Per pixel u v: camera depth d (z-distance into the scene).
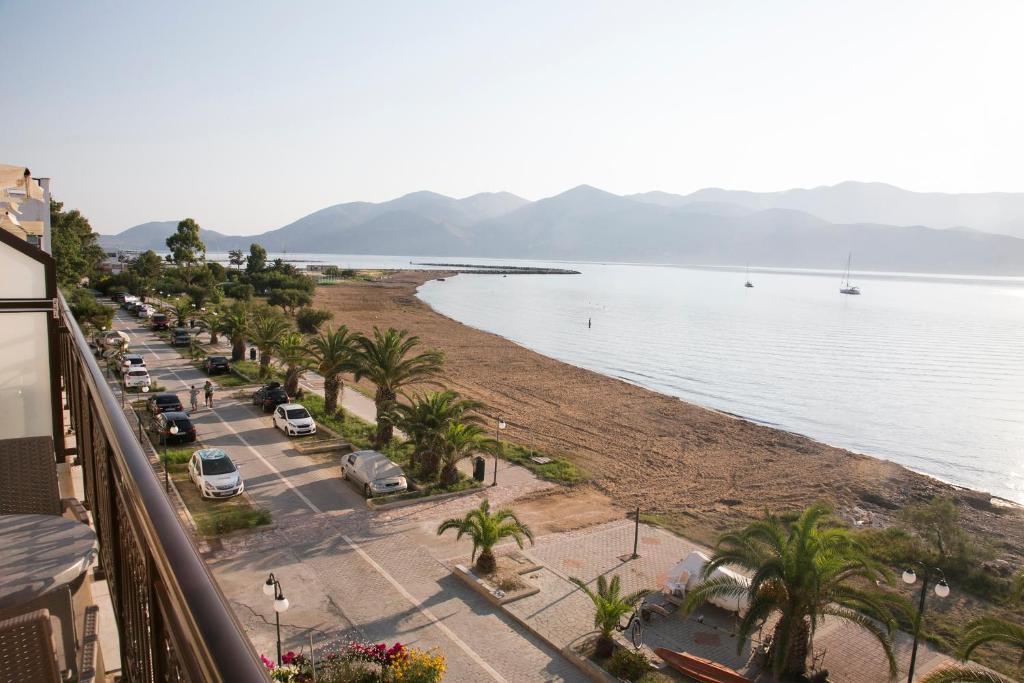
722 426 42.28
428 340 72.62
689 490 29.17
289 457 27.88
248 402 36.62
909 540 23.78
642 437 38.28
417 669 13.40
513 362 61.94
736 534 16.89
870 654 17.06
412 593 17.84
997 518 29.03
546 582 19.05
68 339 6.16
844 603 15.19
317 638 15.50
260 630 15.62
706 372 64.88
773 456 36.09
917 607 19.64
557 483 28.12
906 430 46.59
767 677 15.48
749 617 15.08
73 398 6.07
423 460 26.19
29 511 4.07
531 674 14.83
